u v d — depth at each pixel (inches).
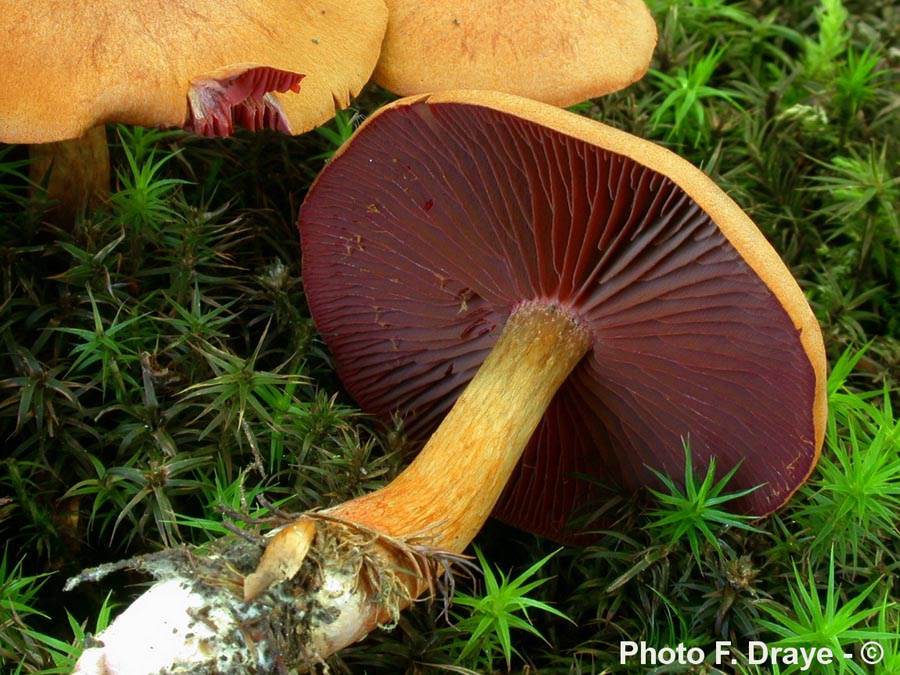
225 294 5.4
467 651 4.5
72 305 5.0
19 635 4.4
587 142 4.1
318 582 4.0
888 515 4.8
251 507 4.7
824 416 4.4
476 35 5.1
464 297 5.1
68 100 4.3
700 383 4.8
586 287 4.7
